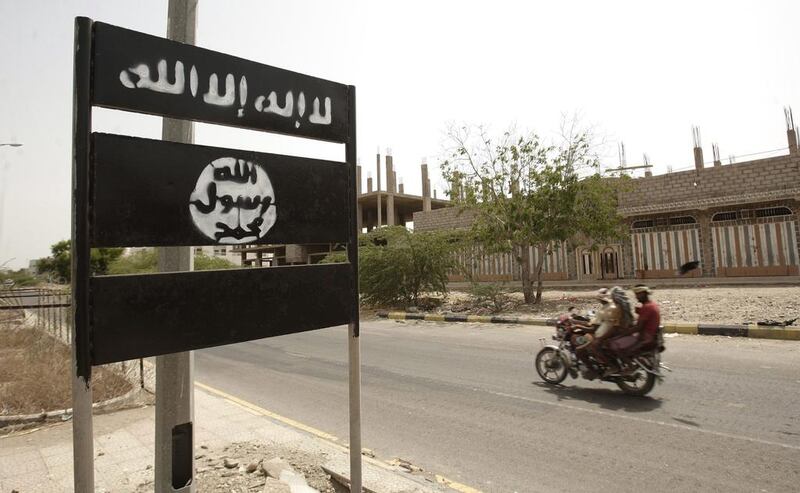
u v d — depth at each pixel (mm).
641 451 4273
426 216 32000
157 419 2676
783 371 6809
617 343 6059
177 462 2672
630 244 23609
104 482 3736
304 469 3873
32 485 3736
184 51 2297
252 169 2516
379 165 48438
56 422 5410
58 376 7004
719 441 4414
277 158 2625
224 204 2393
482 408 5742
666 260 22562
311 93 2818
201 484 3533
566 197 16328
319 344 11414
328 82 2916
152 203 2141
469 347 10055
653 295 16750
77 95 1929
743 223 20734
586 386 6617
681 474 3789
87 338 1928
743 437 4480
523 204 17016
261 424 5125
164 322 2160
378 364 8633
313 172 2789
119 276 2035
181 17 2838
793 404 5367
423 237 19109
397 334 12633
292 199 2678
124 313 2043
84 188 1920
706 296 15266
